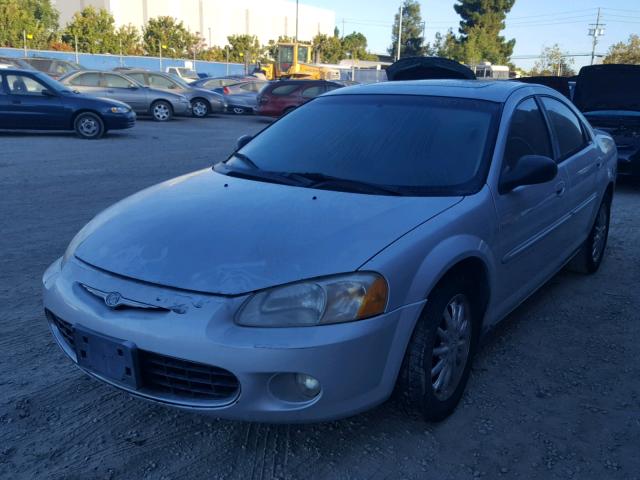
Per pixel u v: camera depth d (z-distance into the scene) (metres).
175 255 2.67
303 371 2.42
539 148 3.99
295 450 2.82
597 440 2.94
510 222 3.39
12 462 2.68
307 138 3.78
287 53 35.34
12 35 51.88
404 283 2.63
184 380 2.54
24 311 4.16
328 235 2.70
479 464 2.74
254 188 3.29
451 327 2.99
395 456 2.79
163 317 2.49
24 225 6.23
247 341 2.40
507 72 50.03
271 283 2.48
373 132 3.66
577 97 9.99
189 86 21.91
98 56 49.69
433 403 2.91
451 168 3.34
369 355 2.53
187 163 10.63
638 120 9.13
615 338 4.05
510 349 3.86
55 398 3.17
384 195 3.13
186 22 76.31
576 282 5.12
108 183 8.55
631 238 6.53
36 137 13.73
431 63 10.87
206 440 2.88
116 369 2.61
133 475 2.63
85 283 2.74
